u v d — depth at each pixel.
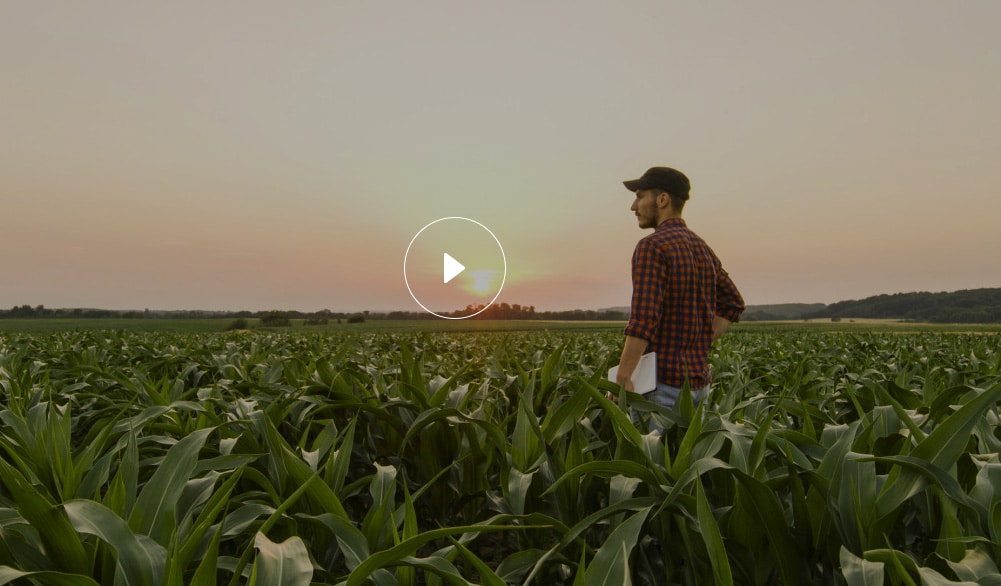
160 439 2.64
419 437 3.40
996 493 1.70
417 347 8.93
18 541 1.52
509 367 5.27
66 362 5.96
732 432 2.12
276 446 2.35
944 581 1.28
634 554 2.12
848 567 1.44
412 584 1.72
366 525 1.92
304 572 1.32
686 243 3.37
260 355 5.93
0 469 1.35
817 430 3.01
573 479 2.34
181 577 1.27
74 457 2.53
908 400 3.00
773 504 1.71
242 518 1.88
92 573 1.52
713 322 3.88
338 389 3.48
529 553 1.95
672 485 2.00
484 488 3.05
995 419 2.65
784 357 7.52
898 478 1.76
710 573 1.90
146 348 7.64
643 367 3.29
